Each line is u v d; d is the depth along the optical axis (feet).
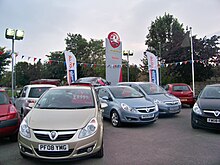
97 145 14.57
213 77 76.02
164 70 81.61
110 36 56.03
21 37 43.24
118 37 57.11
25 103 28.19
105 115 28.71
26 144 13.82
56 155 13.38
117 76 56.59
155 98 31.65
